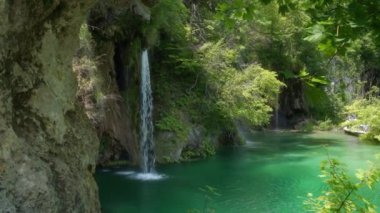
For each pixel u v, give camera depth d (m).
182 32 18.39
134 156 16.14
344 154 18.30
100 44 14.49
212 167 15.71
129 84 16.34
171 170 15.23
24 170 4.20
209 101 18.86
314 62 25.14
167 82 18.73
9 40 4.16
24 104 4.54
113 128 15.38
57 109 4.99
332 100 30.70
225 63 19.56
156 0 6.67
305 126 28.95
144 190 12.34
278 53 25.81
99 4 12.74
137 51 16.11
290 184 12.98
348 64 27.34
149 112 17.17
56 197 4.57
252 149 19.88
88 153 5.64
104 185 12.98
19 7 4.12
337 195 3.99
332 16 2.80
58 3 4.77
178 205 10.87
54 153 4.84
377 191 9.60
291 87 29.55
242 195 11.74
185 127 17.61
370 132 22.86
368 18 2.52
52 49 4.96
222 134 20.31
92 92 13.80
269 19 21.30
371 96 27.92
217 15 3.72
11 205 4.00
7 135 4.07
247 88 18.91
